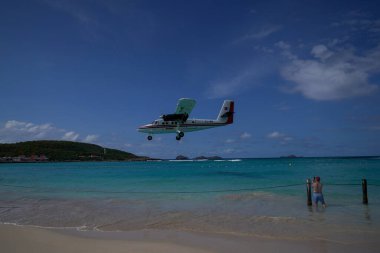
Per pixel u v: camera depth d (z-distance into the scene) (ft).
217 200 53.42
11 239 30.07
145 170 171.12
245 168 174.50
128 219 39.19
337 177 97.45
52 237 30.86
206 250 26.58
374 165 194.08
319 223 35.94
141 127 86.99
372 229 33.06
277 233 31.78
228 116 92.32
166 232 32.68
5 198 59.26
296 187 71.26
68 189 74.18
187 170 161.89
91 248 27.25
